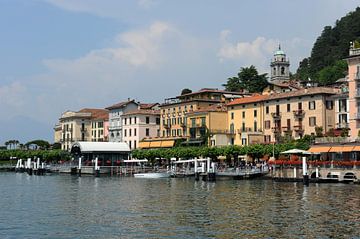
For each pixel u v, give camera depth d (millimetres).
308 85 137000
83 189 79500
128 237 36500
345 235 36469
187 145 146000
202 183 90688
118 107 178125
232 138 138125
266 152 107500
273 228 39219
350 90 103438
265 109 129000
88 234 37719
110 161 140375
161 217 45344
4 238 36594
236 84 187375
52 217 46156
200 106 150500
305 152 89500
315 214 46188
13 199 63344
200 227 39938
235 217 44812
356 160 93250
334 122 116375
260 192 68812
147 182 96500
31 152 177750
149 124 168000
